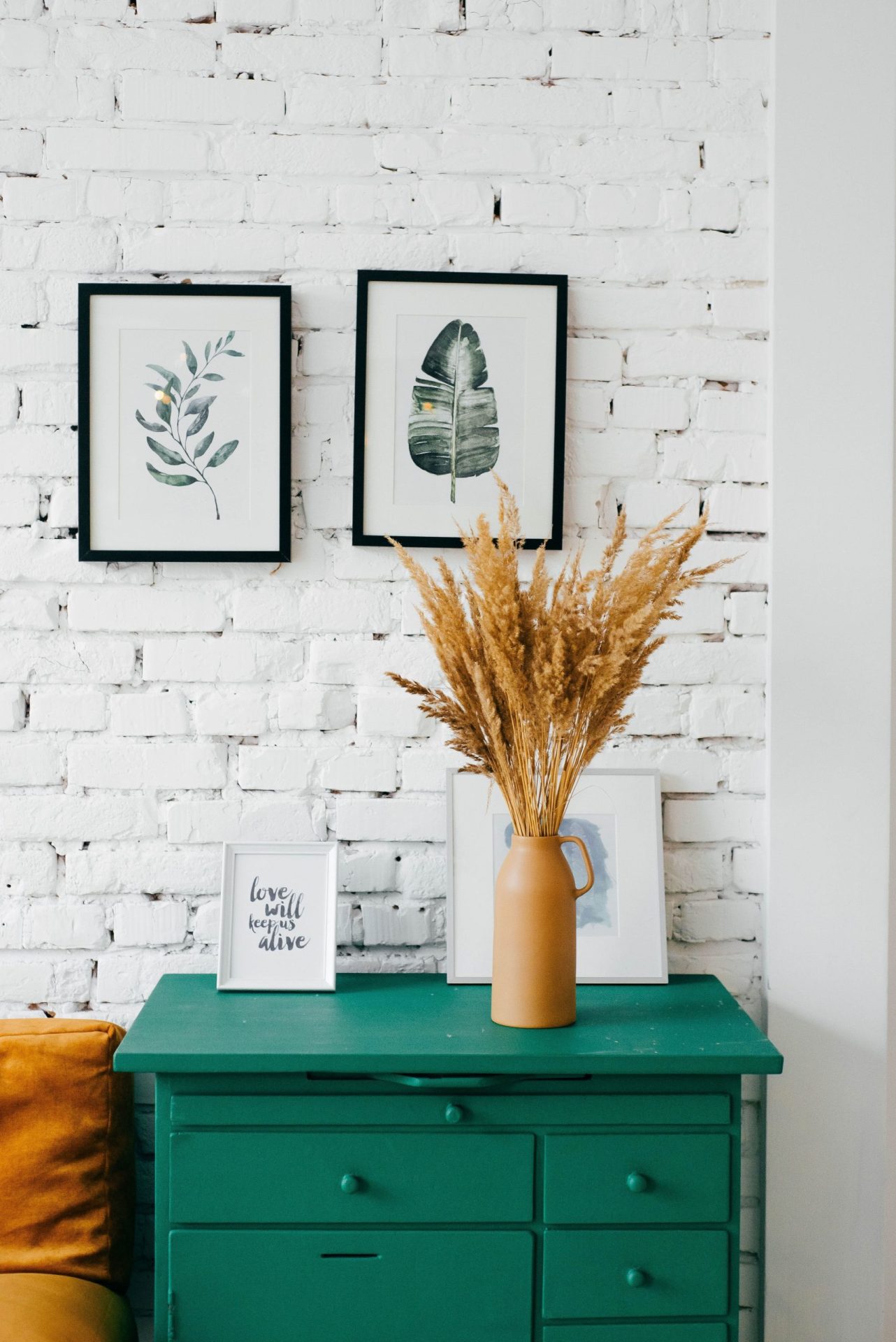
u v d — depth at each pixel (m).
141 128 1.62
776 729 1.62
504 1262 1.27
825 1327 1.58
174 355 1.61
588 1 1.65
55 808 1.62
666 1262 1.28
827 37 1.62
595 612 1.31
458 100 1.64
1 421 1.61
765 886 1.64
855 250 1.62
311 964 1.51
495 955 1.38
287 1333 1.26
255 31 1.63
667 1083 1.28
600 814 1.60
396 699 1.63
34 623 1.62
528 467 1.62
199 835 1.62
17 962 1.61
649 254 1.65
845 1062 1.60
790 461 1.62
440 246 1.64
